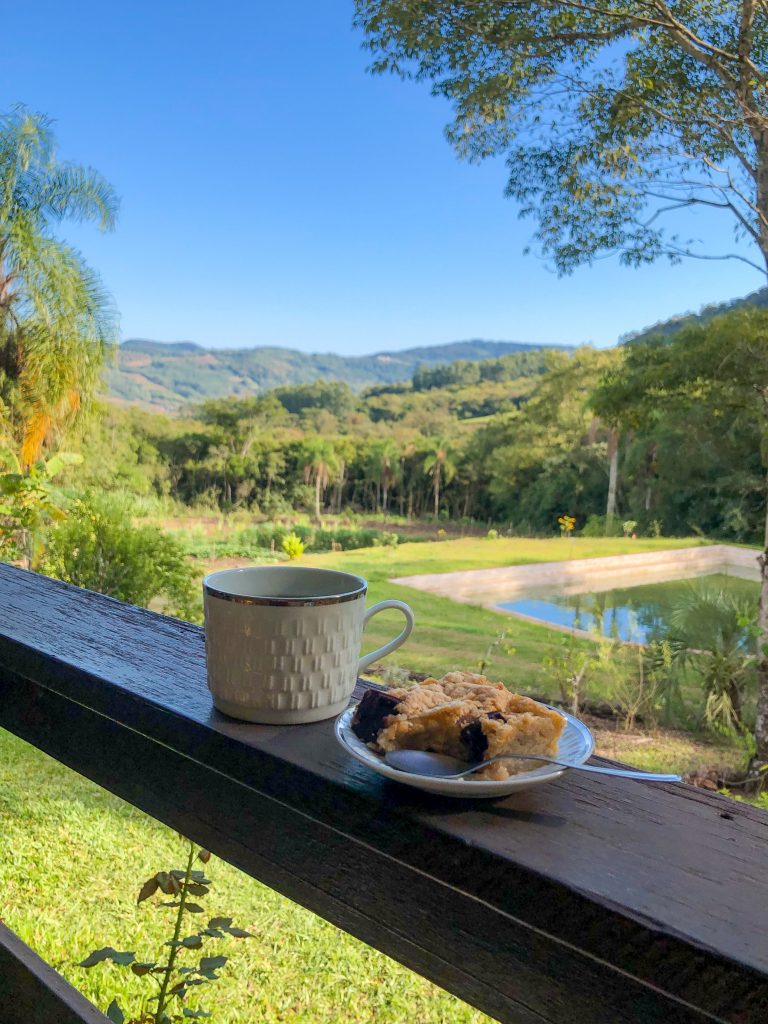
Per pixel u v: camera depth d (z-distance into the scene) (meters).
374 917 0.52
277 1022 1.52
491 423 25.94
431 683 0.60
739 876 0.44
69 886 2.07
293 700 0.63
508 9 4.46
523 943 0.44
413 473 25.78
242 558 13.78
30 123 8.57
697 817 0.51
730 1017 0.37
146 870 2.19
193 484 24.23
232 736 0.62
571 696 5.78
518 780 0.51
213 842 0.64
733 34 4.41
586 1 4.43
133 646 0.86
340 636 0.65
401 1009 1.58
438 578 11.96
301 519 23.95
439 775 0.51
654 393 5.77
